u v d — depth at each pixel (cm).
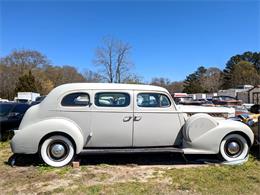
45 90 6888
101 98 647
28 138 614
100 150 639
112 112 644
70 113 635
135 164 657
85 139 640
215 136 656
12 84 6962
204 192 487
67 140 627
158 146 667
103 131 641
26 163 661
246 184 525
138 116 651
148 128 655
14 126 966
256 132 730
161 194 479
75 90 644
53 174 580
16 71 7088
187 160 684
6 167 632
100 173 589
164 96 671
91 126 639
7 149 818
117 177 567
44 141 623
